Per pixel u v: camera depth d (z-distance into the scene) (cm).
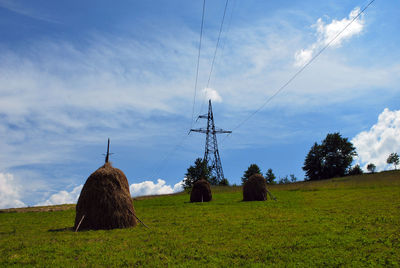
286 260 1012
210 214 2278
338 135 10656
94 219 1755
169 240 1348
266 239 1310
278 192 4722
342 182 5872
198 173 5641
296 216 1967
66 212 3275
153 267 969
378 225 1523
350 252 1078
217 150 7531
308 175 11112
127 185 1933
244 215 2127
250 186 3575
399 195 2983
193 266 959
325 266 937
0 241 1503
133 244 1290
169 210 2819
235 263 987
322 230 1456
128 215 1809
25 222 2455
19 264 1034
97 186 1803
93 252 1166
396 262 945
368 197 2997
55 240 1434
